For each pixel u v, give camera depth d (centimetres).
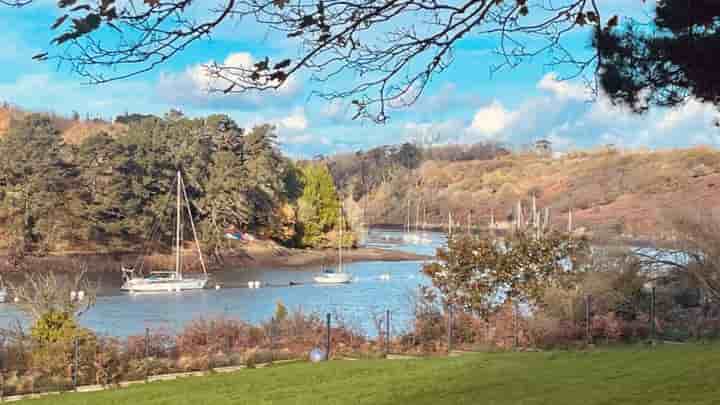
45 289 2302
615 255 2502
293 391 1516
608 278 2456
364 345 2505
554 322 2375
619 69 884
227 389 1599
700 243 2433
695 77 888
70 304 2294
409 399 1323
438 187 19838
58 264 7388
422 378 1570
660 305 2441
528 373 1530
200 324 2738
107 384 1931
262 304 4988
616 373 1449
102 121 14300
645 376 1377
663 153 15000
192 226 7862
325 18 510
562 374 1484
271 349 2441
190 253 8331
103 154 8194
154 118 9019
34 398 1664
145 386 1733
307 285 6300
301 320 2714
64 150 8412
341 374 1736
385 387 1481
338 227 10319
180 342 2505
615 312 2458
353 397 1386
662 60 889
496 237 2992
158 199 8344
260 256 8762
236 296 5528
